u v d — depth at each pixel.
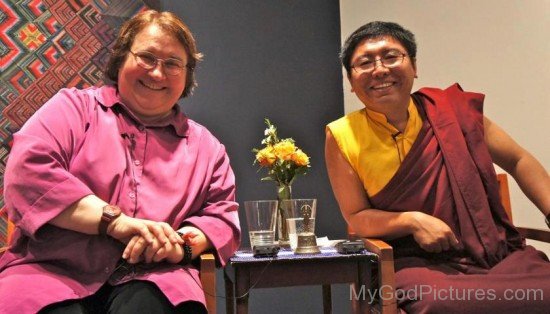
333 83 2.84
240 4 2.78
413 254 1.89
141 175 1.61
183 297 1.39
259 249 1.82
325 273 1.79
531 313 1.59
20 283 1.37
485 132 2.05
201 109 2.70
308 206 2.03
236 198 2.70
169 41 1.68
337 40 2.86
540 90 2.57
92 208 1.45
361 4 2.84
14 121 2.35
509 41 2.63
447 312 1.59
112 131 1.61
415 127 1.98
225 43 2.75
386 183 1.93
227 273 1.98
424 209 1.91
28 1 2.40
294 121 2.79
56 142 1.53
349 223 2.02
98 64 2.48
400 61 1.93
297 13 2.84
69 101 1.63
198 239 1.58
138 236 1.47
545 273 1.66
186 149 1.71
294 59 2.81
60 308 1.35
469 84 2.70
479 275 1.67
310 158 2.79
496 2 2.65
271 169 2.23
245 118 2.74
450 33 2.73
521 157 2.03
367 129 1.99
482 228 1.84
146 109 1.68
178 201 1.61
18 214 1.45
